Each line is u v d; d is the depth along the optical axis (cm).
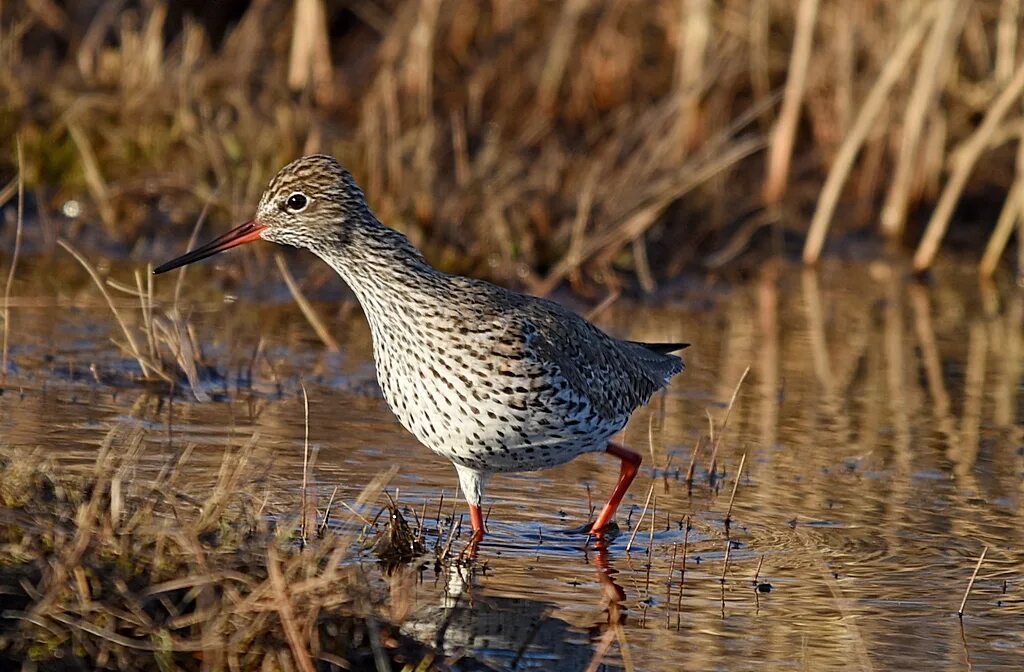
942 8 2100
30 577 819
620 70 2319
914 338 1769
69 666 768
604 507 1123
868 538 1086
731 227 2145
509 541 1050
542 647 862
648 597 952
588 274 1862
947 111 2325
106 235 1853
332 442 1225
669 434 1348
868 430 1382
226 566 864
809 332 1769
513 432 1048
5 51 2036
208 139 1900
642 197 1886
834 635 898
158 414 1266
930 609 948
